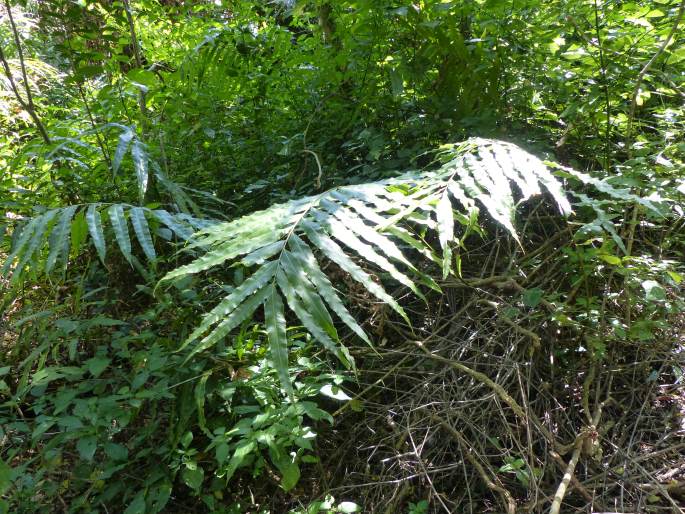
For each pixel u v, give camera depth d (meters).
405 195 1.56
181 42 3.38
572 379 1.84
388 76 2.55
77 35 2.37
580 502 1.58
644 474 1.55
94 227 1.56
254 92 2.88
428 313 2.07
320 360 1.88
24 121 3.21
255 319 2.10
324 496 1.63
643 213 1.88
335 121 2.67
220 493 1.56
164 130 2.71
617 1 2.27
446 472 1.72
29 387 1.63
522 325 1.93
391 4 2.42
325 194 1.50
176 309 1.90
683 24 2.11
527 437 1.62
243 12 2.92
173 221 1.69
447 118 2.41
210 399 1.63
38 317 1.84
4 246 2.16
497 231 2.21
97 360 1.62
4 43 3.59
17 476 1.52
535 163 1.50
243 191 2.66
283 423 1.49
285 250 1.22
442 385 1.82
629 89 2.22
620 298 1.89
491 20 2.35
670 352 1.81
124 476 1.60
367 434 1.84
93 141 2.67
